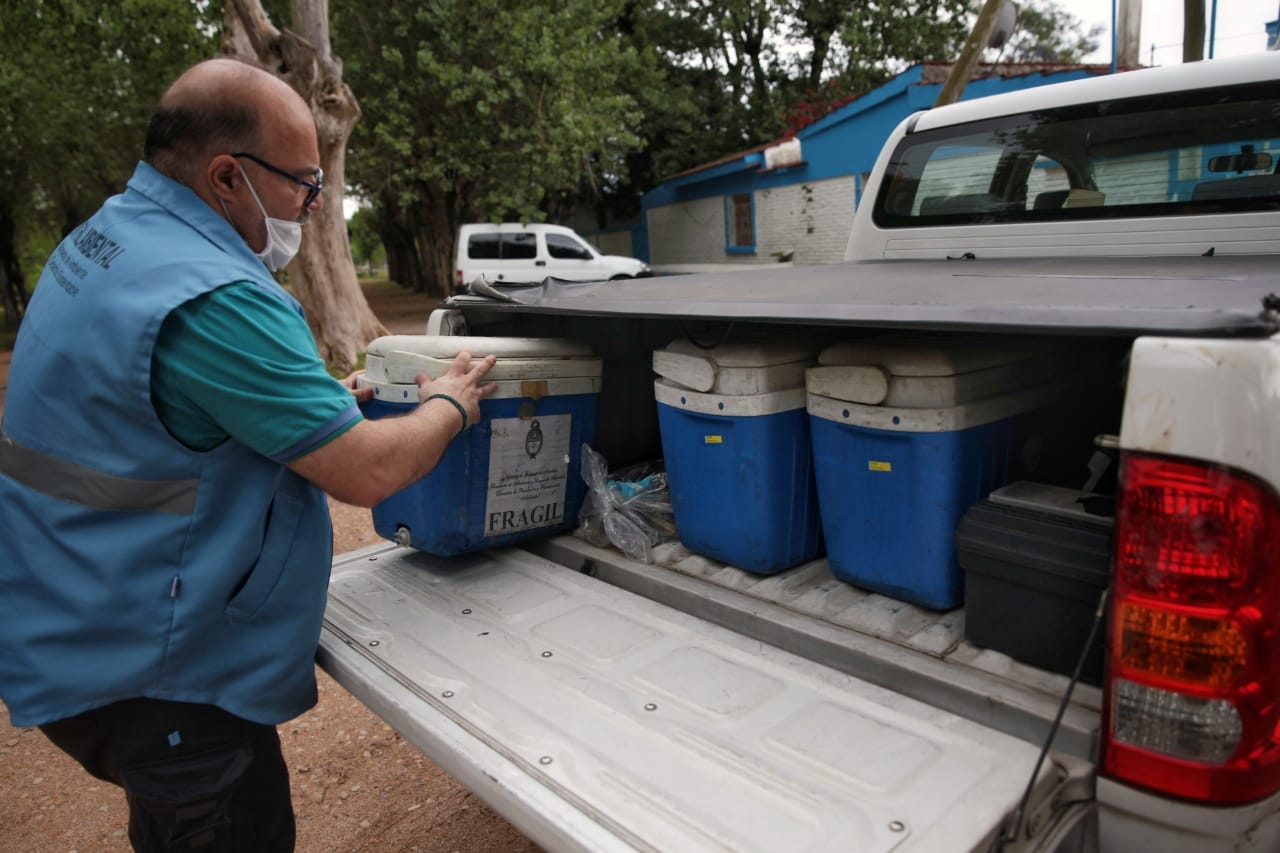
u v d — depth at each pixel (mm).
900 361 1778
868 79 20609
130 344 1524
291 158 1741
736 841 1285
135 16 14195
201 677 1682
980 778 1372
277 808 1939
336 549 5125
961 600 1833
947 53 20906
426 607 2180
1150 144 2570
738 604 1979
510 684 1781
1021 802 1310
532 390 2354
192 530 1626
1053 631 1541
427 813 2854
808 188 16125
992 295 1587
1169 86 2521
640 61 19000
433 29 15414
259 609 1719
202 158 1682
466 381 2059
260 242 1805
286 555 1742
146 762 1700
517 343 2355
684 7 21109
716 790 1404
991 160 2932
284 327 1614
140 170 1742
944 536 1788
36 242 34812
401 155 16609
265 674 1752
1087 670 1512
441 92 15789
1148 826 1302
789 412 2033
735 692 1682
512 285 2693
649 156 21656
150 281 1562
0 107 16859
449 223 20547
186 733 1699
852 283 2070
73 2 14117
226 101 1658
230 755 1759
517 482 2404
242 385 1550
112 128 17859
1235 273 1838
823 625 1837
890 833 1271
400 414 2221
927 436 1762
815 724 1559
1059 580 1506
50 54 15391
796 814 1331
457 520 2328
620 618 2031
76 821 2932
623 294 2273
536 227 15672
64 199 24609
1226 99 2436
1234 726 1201
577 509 2574
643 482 2551
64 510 1615
